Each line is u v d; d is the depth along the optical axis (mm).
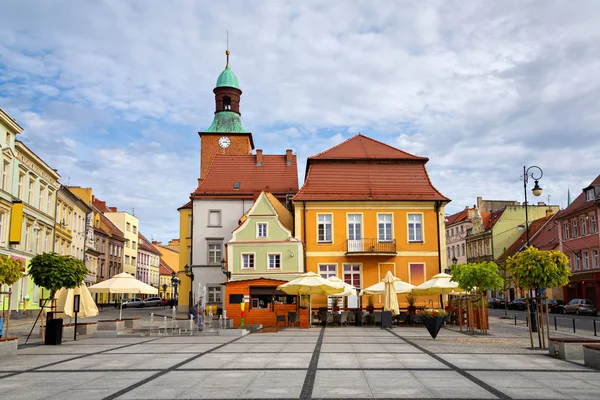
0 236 35625
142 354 16469
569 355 14797
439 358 15078
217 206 49750
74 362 14609
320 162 42250
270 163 53406
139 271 98312
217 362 14359
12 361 14922
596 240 54344
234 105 63562
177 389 10445
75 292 22875
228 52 65750
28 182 40750
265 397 9664
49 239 46844
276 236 40156
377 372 12469
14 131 36969
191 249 49094
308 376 11906
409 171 42188
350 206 40344
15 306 37906
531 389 10336
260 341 20922
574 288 58906
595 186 55094
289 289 29734
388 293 28641
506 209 82500
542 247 67688
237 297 33438
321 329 28281
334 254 39719
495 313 51906
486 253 84000
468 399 9445
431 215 40344
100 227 76000
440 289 30031
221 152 61594
